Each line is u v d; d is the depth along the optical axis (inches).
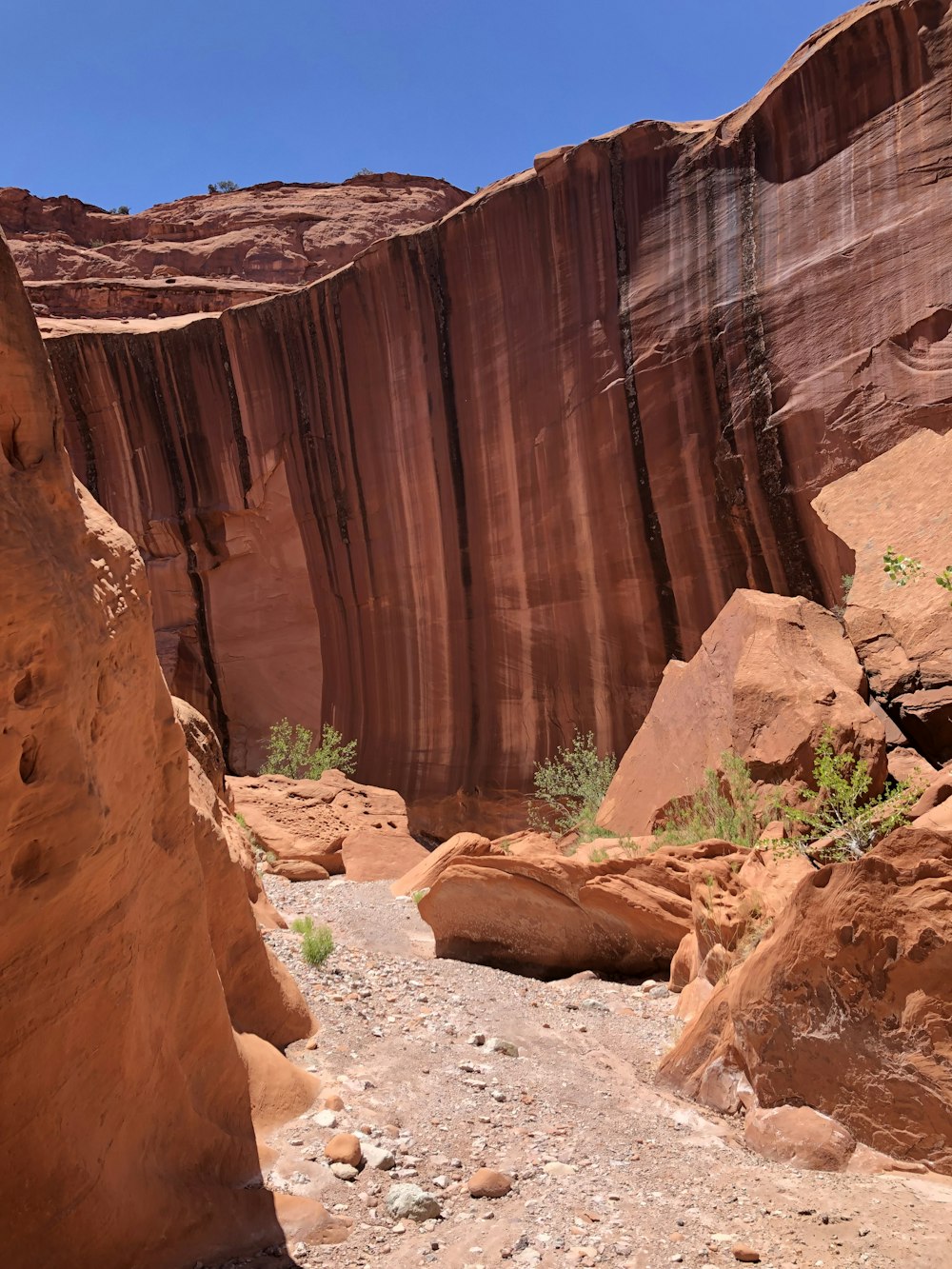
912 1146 133.6
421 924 328.8
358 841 472.7
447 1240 115.4
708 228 524.1
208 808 172.1
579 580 600.4
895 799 216.4
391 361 693.9
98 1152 101.7
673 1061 175.0
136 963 109.3
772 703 348.8
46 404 94.6
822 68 467.5
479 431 645.9
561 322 591.8
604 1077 175.0
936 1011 131.6
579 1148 141.8
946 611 357.7
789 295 488.1
